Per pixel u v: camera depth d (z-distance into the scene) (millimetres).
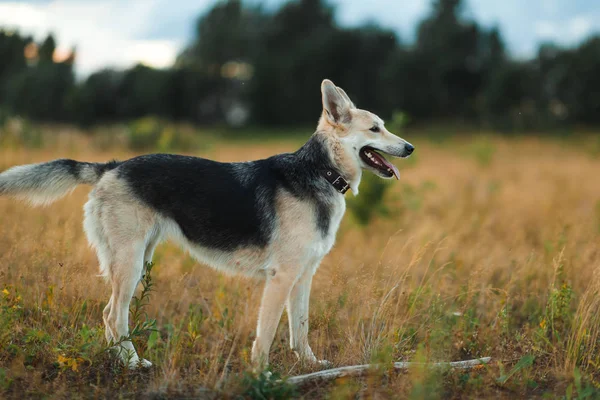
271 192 5336
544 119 50375
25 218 8695
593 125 57031
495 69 63719
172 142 23297
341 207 5531
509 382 5043
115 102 67500
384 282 6445
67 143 22688
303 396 4668
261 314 5207
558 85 60250
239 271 5500
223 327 5996
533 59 65062
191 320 5969
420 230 9406
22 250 6609
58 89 65812
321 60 67375
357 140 5609
